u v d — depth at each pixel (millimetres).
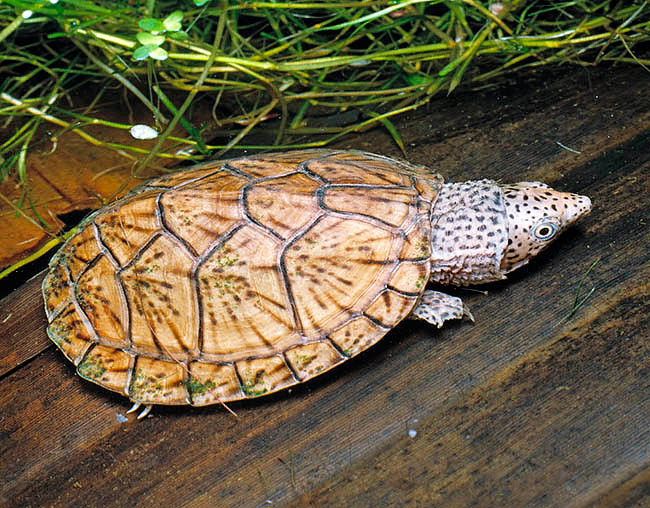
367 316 365
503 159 422
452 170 421
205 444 366
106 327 373
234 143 433
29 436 374
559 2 472
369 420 365
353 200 370
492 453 356
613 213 397
